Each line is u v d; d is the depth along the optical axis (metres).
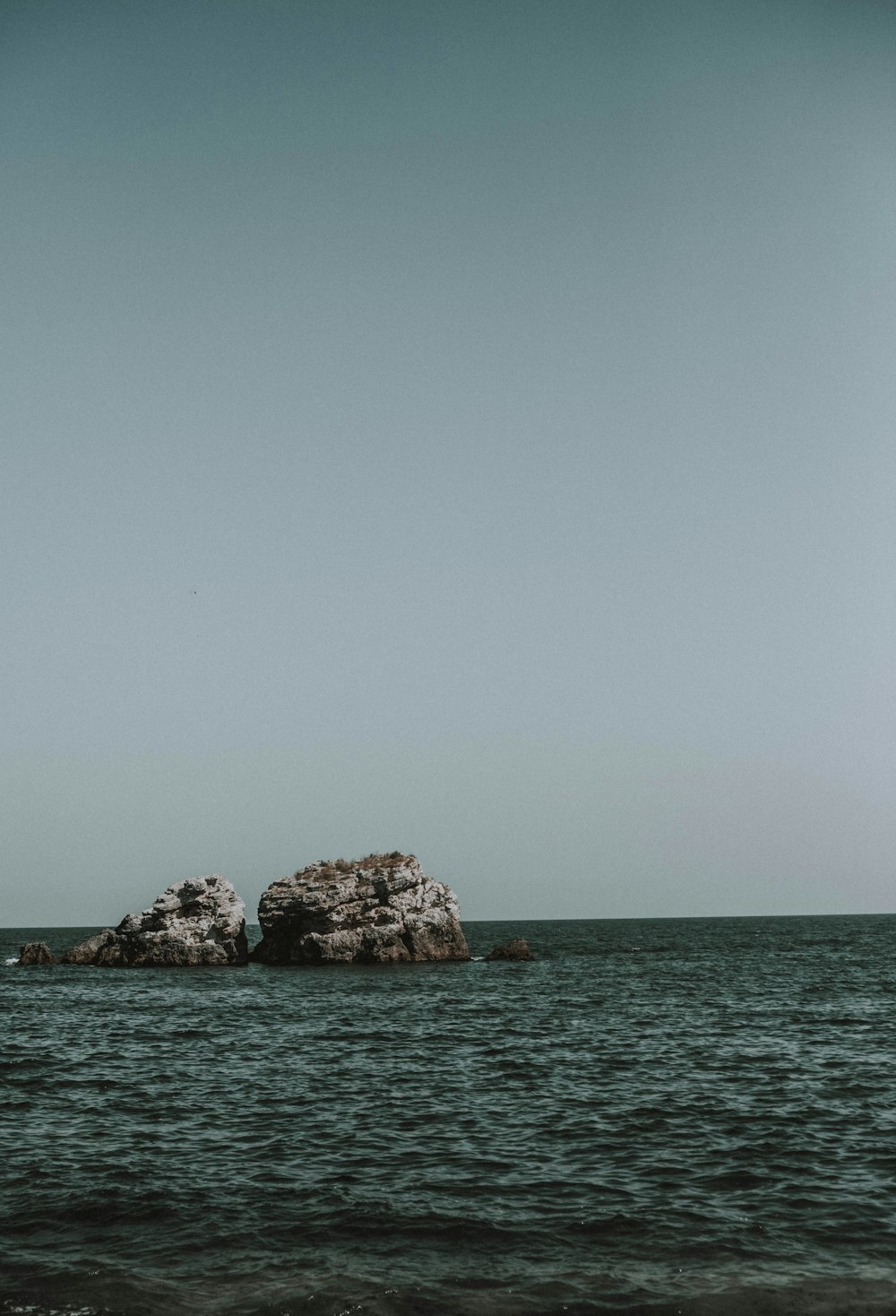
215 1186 17.75
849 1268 14.11
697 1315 12.74
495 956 81.94
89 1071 28.77
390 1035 36.00
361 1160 19.42
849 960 82.62
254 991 53.47
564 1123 22.34
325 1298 13.20
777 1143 20.58
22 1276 13.84
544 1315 12.75
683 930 197.62
